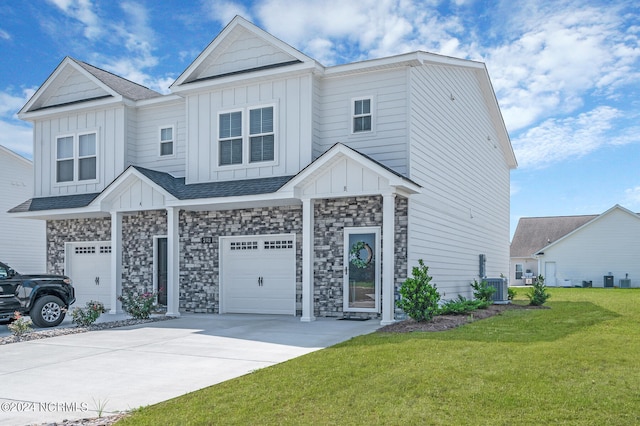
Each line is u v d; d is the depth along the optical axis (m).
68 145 19.33
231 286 16.52
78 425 5.66
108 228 18.75
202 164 16.67
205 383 7.39
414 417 5.64
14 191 27.05
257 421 5.63
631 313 15.18
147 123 18.66
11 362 9.09
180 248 17.00
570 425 5.38
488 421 5.50
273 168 15.60
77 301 19.28
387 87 14.77
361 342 9.92
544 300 18.48
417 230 14.59
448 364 7.80
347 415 5.75
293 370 7.74
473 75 20.62
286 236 15.72
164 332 12.34
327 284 14.66
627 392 6.39
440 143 16.86
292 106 15.44
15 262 26.78
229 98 16.38
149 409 6.11
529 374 7.21
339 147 13.42
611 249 42.16
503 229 26.39
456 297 18.05
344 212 14.55
